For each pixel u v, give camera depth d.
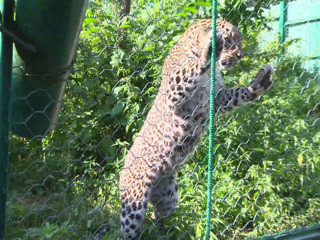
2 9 2.07
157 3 4.66
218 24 4.02
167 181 4.19
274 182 4.52
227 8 5.25
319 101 5.76
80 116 4.18
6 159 2.16
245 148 4.95
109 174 4.75
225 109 4.21
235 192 4.30
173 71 3.98
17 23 2.06
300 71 5.83
